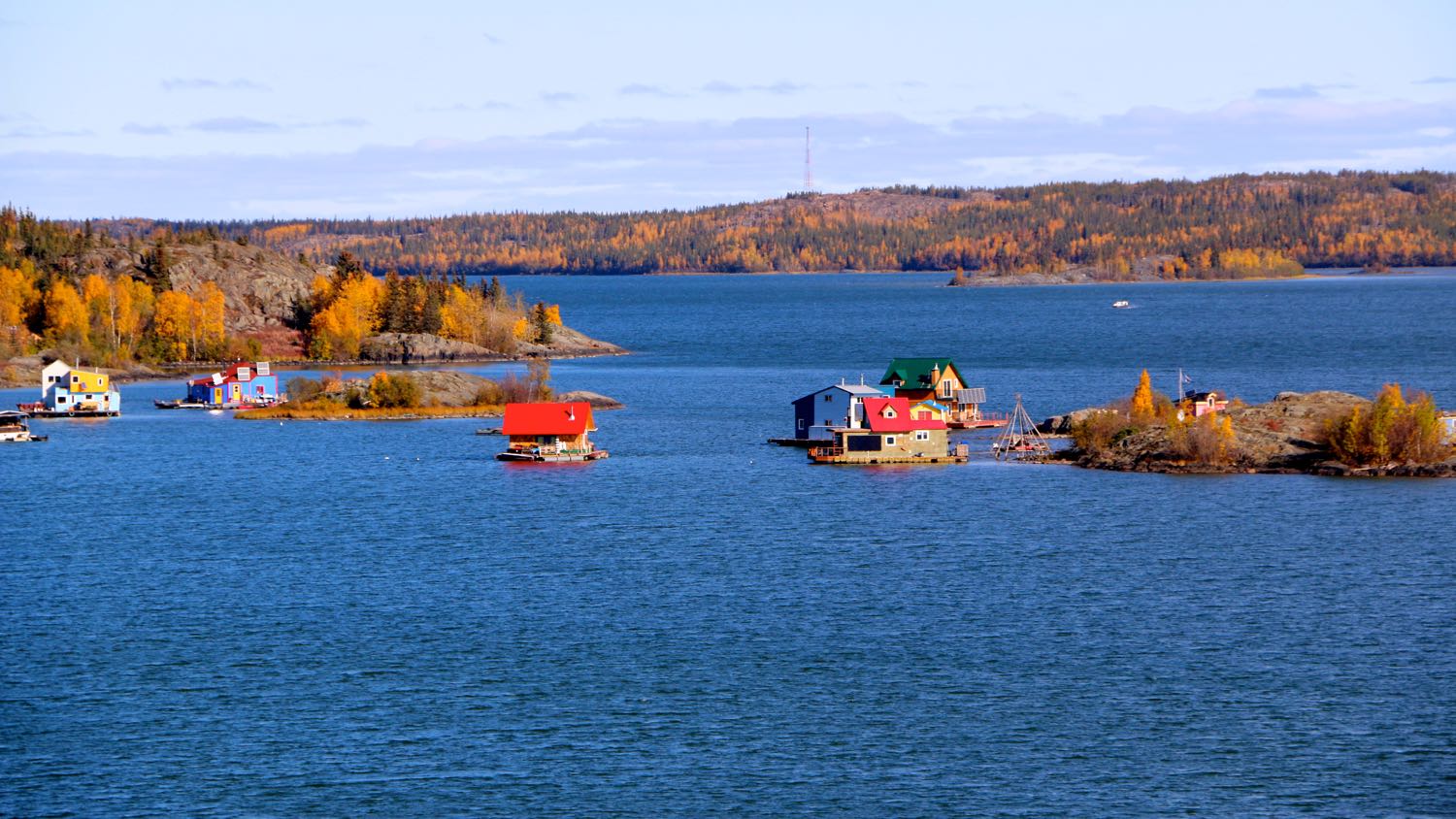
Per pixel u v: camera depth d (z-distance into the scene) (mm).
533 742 83438
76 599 114375
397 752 82188
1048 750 81750
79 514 153750
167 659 98250
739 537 136875
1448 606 108438
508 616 108438
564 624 106188
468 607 111062
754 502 156375
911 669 95312
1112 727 84875
